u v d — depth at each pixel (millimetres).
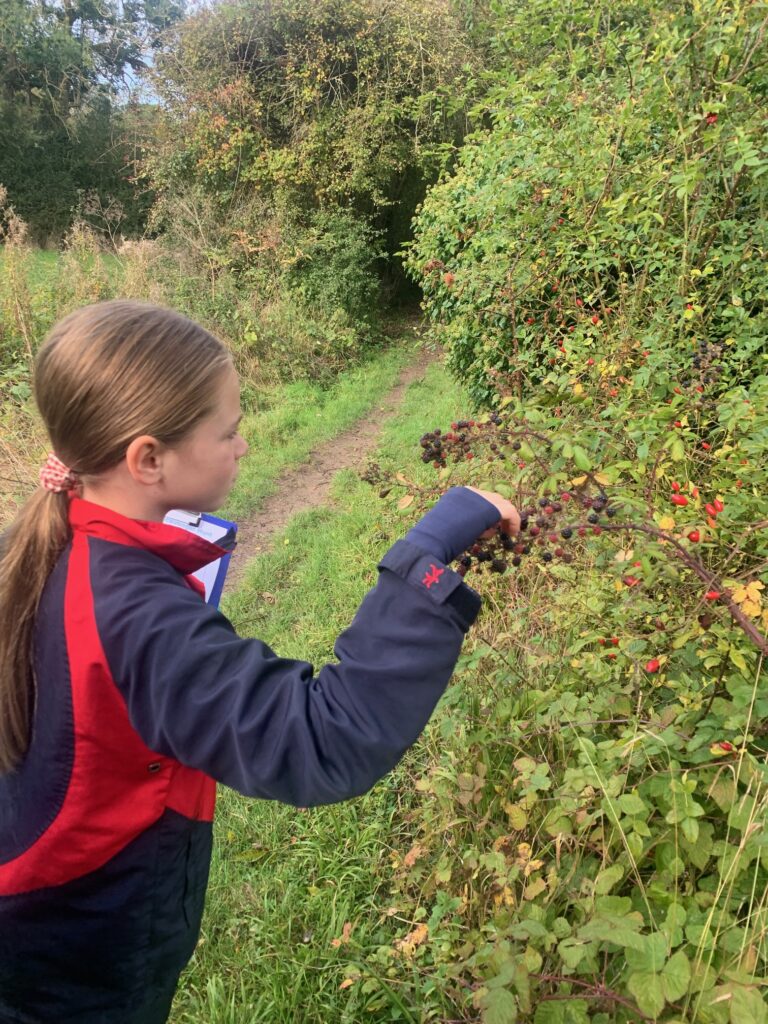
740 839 1529
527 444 1543
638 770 1672
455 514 963
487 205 4172
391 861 2281
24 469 5293
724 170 2846
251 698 828
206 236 10742
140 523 993
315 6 10820
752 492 1942
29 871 1008
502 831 1896
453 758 2191
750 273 2990
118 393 939
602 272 3873
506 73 3590
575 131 3312
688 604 1873
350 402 8102
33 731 962
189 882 1139
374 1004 1815
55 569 974
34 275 9039
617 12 3275
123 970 1089
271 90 11320
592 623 2078
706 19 2713
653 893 1460
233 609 4188
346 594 4105
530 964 1329
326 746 805
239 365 8773
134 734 938
